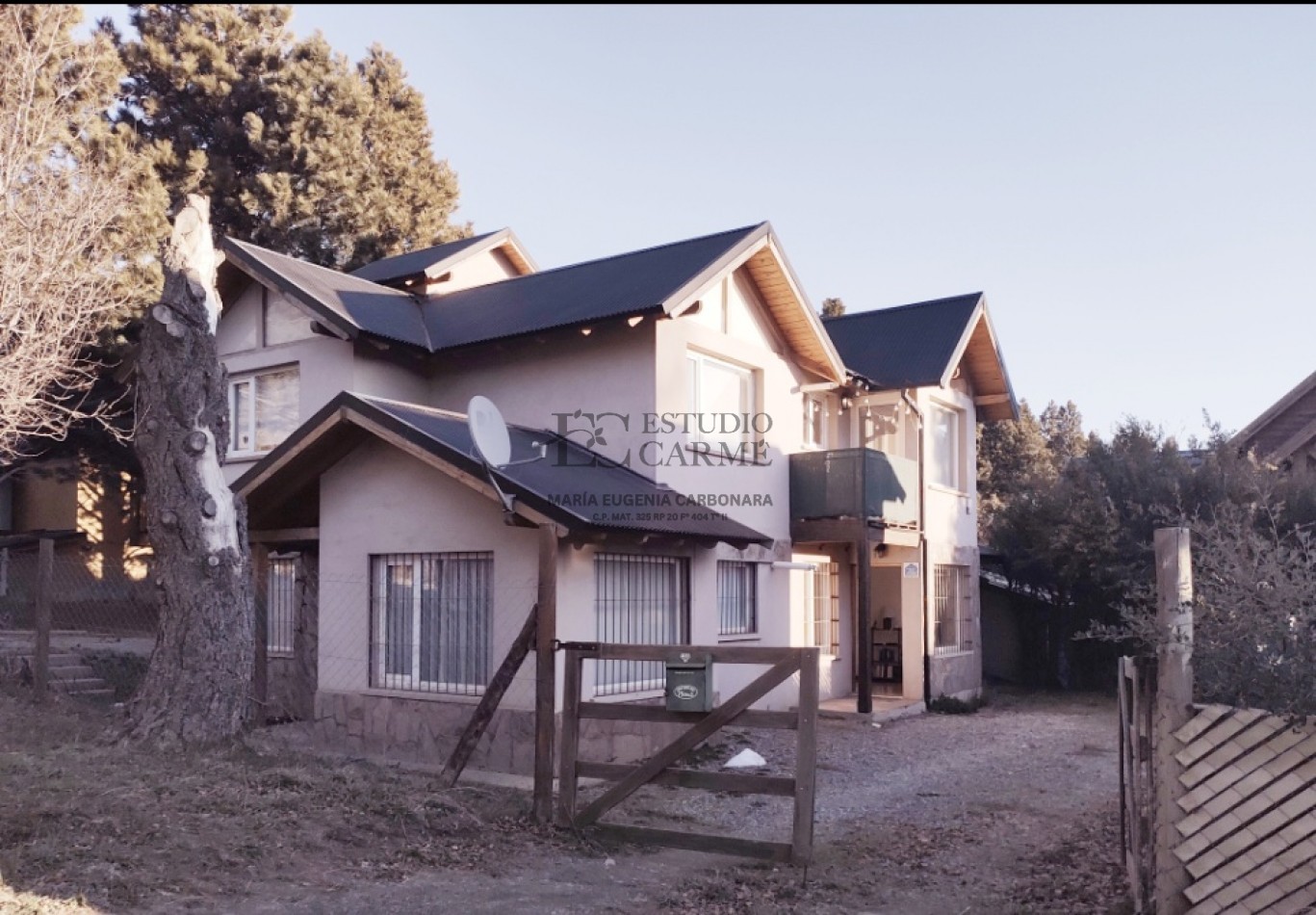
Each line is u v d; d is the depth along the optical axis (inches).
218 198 1023.6
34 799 287.4
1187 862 220.4
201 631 383.6
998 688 836.6
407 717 466.9
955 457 817.5
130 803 293.7
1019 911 270.8
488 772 431.8
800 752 303.3
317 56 1096.8
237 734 385.7
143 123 1015.0
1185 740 222.2
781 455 647.1
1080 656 826.8
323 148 1054.4
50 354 577.0
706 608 533.6
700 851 317.7
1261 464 717.9
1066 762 499.5
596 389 550.3
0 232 546.6
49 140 648.4
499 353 585.9
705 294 550.3
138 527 966.4
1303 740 211.2
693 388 579.2
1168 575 230.1
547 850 310.3
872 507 639.8
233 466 636.7
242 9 1092.5
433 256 740.7
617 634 474.0
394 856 289.4
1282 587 232.5
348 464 498.3
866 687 626.5
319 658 501.7
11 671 534.3
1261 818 213.9
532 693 434.9
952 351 714.8
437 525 466.6
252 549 545.6
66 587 687.1
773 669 307.6
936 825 371.2
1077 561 760.3
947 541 763.4
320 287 606.9
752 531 525.3
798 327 641.6
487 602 454.0
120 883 242.5
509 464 444.5
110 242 717.3
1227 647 232.5
